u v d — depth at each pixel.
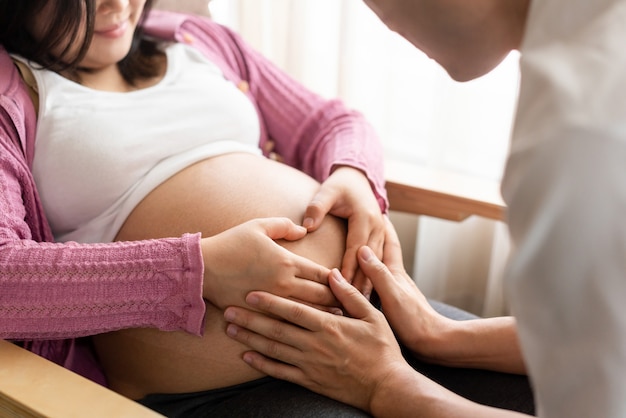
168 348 0.88
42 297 0.78
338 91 1.42
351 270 0.94
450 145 1.38
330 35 1.43
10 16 0.91
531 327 0.52
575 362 0.51
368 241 0.98
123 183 0.96
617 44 0.50
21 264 0.78
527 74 0.53
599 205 0.47
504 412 0.74
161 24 1.16
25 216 0.89
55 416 0.66
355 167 1.06
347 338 0.83
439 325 0.93
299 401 0.84
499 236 1.38
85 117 0.95
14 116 0.87
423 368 0.94
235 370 0.87
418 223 1.58
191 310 0.81
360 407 0.83
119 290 0.79
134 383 0.94
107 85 1.03
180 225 0.93
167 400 0.91
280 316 0.83
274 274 0.83
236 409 0.84
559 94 0.49
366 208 0.99
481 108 1.35
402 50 1.40
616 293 0.48
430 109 1.44
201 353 0.87
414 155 1.50
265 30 1.47
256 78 1.24
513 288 0.52
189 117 1.04
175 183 0.97
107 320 0.80
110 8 0.92
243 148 1.07
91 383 0.71
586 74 0.49
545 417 0.54
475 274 1.55
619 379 0.50
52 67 0.95
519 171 0.51
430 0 0.63
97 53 0.97
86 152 0.93
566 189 0.48
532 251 0.50
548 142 0.48
